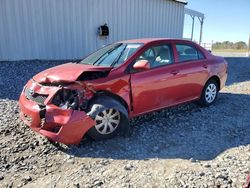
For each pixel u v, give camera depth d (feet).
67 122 12.76
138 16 47.98
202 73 19.40
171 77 17.11
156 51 16.92
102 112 13.85
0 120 17.19
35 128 13.64
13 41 34.37
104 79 14.32
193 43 19.58
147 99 16.07
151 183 10.62
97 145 13.98
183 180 10.73
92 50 42.19
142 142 14.39
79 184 10.73
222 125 16.89
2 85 25.76
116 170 11.68
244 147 13.71
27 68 32.04
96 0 41.16
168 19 55.01
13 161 12.57
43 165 12.26
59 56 38.65
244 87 28.63
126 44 17.40
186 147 13.84
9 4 33.35
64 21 38.32
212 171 11.33
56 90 13.38
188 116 18.51
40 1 35.63
